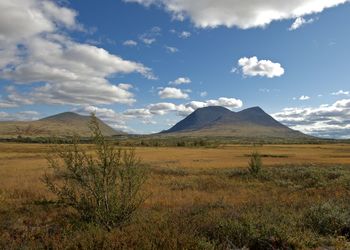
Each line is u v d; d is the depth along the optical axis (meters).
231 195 18.95
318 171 29.30
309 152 88.88
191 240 7.09
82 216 10.12
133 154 10.65
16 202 16.16
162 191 20.42
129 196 10.23
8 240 9.21
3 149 97.94
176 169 37.44
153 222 9.14
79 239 7.59
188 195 18.69
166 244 6.86
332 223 9.34
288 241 7.91
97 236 7.54
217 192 20.23
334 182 22.95
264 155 73.94
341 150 101.62
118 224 9.69
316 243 8.12
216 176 30.69
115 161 10.14
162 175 31.72
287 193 18.86
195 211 11.88
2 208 14.38
